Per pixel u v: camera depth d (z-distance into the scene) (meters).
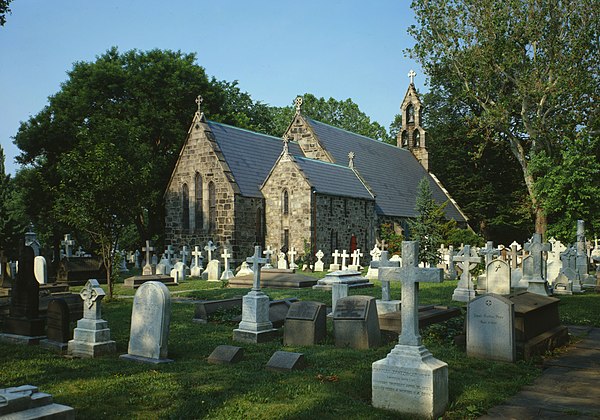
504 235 67.50
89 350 11.88
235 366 10.72
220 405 8.22
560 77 40.75
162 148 50.41
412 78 70.25
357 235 46.66
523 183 63.19
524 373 10.42
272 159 48.75
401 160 64.56
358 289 24.86
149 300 11.45
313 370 10.25
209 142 42.97
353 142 57.62
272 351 12.18
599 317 17.22
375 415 7.81
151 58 50.69
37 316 14.15
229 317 16.47
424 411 7.85
